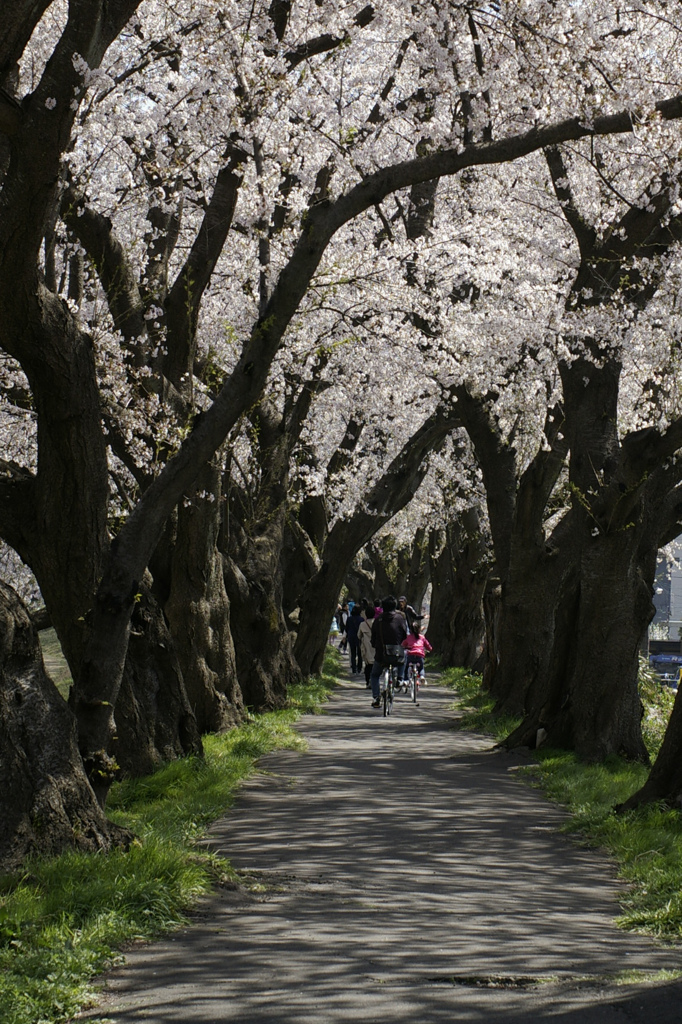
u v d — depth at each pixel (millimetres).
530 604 23188
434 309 24047
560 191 20688
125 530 9766
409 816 12453
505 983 6102
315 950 6738
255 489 26719
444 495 43781
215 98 16062
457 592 46188
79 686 9703
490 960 6617
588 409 17828
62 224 17406
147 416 15789
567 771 15586
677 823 11141
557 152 19078
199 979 6051
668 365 20703
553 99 14297
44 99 8633
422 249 22609
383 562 67125
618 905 8609
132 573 9719
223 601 20125
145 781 13859
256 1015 5379
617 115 10844
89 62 8805
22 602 9078
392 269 22281
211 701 19219
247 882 8805
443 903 8359
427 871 9602
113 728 9859
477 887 9023
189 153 17609
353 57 21391
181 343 16656
